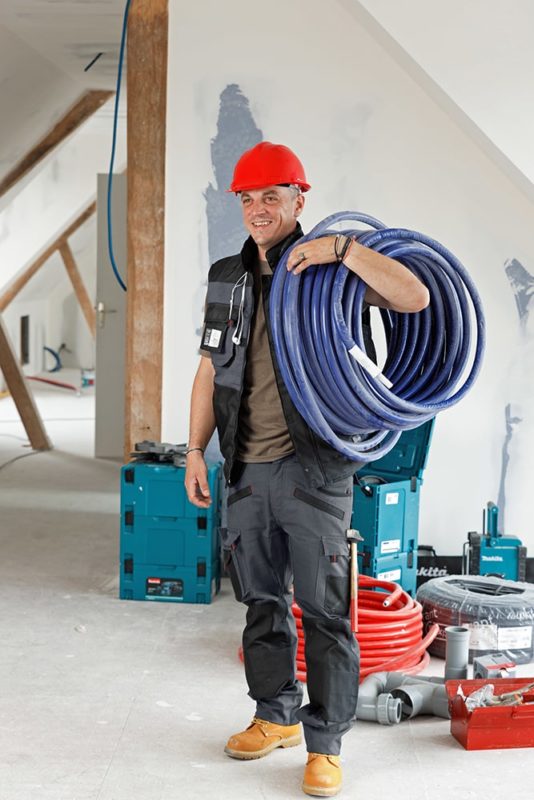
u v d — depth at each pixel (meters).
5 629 3.80
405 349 2.80
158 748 2.82
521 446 4.61
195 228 4.55
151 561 4.22
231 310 2.64
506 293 4.55
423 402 2.75
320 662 2.59
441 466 4.61
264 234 2.59
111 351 7.62
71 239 13.37
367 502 4.04
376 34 4.34
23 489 6.51
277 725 2.82
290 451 2.62
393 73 4.46
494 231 4.53
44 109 6.95
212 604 4.21
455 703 2.92
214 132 4.50
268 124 4.50
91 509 5.99
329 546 2.59
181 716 3.04
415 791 2.61
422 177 4.51
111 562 4.84
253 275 2.65
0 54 5.60
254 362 2.63
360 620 3.50
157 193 4.52
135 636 3.77
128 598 4.25
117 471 7.24
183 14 4.44
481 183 4.50
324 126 4.49
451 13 4.16
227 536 2.73
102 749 2.80
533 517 4.62
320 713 2.60
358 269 2.42
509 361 4.58
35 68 6.18
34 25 5.51
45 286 13.75
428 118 4.48
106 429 7.72
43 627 3.84
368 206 4.54
